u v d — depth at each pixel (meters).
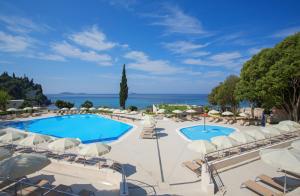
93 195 8.56
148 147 16.58
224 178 10.45
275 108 30.88
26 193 7.81
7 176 6.94
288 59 21.53
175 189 9.60
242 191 9.20
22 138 14.21
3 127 26.30
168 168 12.12
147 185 9.98
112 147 16.56
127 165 12.55
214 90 42.53
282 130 16.81
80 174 11.13
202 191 9.35
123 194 7.48
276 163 7.97
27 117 35.72
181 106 43.19
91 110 44.09
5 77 95.62
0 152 9.44
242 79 28.27
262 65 24.42
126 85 52.41
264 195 8.24
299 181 9.90
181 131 23.58
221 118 31.83
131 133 22.22
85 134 24.80
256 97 27.12
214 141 12.30
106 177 10.51
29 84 107.88
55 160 11.89
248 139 12.99
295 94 25.28
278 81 21.97
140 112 42.34
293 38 23.23
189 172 11.53
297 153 8.26
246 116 31.19
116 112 40.88
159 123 29.27
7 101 41.47
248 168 11.65
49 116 37.34
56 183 10.12
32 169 7.37
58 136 23.44
